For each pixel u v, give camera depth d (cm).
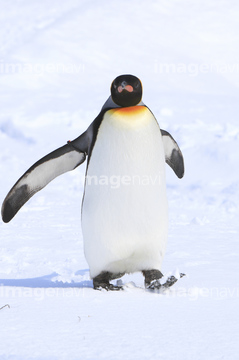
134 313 1352
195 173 4747
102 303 1455
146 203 1664
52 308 1383
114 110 1684
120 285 1783
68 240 2803
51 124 6225
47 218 3481
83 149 1831
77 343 1106
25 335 1154
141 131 1645
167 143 2003
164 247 1747
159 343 1116
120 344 1105
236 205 3891
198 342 1126
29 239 2836
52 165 1859
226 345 1109
